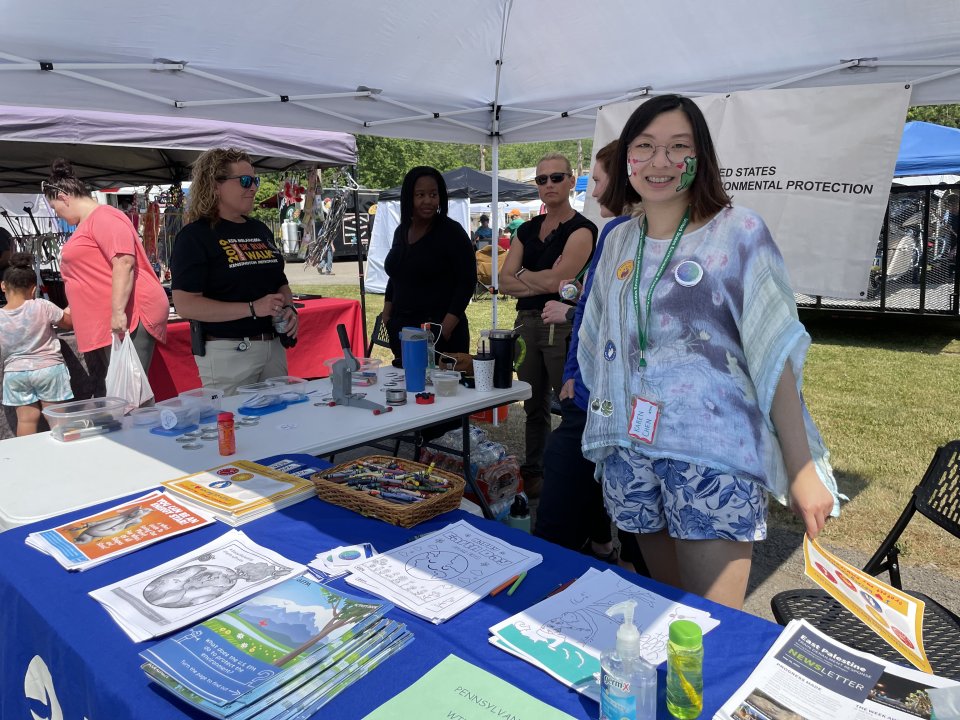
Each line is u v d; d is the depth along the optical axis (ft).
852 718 2.89
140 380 10.79
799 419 4.38
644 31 10.87
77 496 5.48
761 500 4.50
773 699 2.99
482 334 8.81
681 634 2.84
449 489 5.21
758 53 11.23
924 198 24.56
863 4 9.30
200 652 3.20
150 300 11.56
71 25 8.63
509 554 4.38
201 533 4.77
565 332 10.77
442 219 11.30
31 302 12.50
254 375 9.62
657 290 4.49
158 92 10.36
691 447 4.36
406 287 11.53
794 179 11.55
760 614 8.46
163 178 22.67
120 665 3.24
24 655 3.96
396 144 106.93
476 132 15.25
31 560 4.37
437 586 3.95
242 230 9.48
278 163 20.83
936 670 4.65
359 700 2.98
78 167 20.44
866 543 10.09
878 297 25.99
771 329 4.18
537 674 3.16
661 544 5.41
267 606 3.61
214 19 9.20
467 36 11.32
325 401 8.29
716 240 4.35
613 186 5.11
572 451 6.85
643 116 4.44
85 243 11.10
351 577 4.07
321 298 19.27
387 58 11.64
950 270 24.62
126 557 4.40
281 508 5.19
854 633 5.02
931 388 18.75
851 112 10.96
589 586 3.98
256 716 2.82
